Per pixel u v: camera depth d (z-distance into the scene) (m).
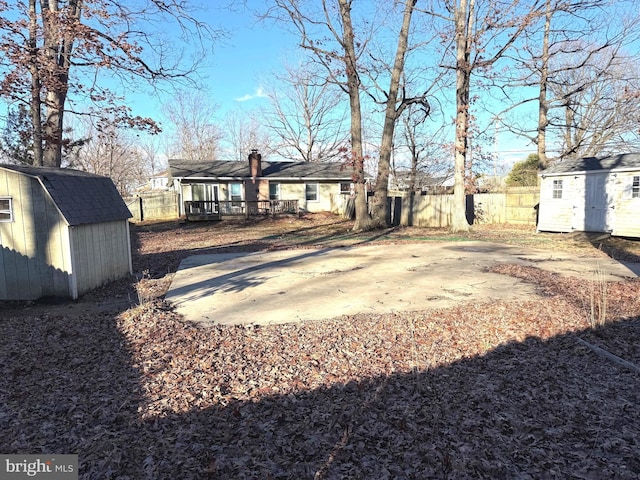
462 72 15.91
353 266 9.70
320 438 2.87
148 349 4.59
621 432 2.87
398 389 3.56
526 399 3.35
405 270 9.01
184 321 5.69
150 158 57.97
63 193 7.21
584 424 2.98
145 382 3.79
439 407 3.25
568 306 5.76
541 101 20.33
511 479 2.42
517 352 4.30
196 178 25.11
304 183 27.69
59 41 10.02
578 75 22.94
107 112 11.80
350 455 2.68
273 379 3.80
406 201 21.31
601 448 2.69
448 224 19.56
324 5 17.19
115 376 3.94
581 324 5.02
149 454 2.71
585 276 7.93
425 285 7.48
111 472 2.53
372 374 3.87
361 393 3.51
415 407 3.25
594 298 6.11
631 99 18.56
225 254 12.43
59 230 6.97
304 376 3.85
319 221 23.78
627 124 21.55
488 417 3.09
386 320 5.41
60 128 11.37
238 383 3.73
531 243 13.25
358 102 18.33
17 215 6.92
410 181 33.12
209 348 4.59
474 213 20.97
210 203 24.23
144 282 8.48
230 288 7.72
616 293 6.40
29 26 9.84
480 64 15.67
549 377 3.73
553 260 9.95
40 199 6.93
